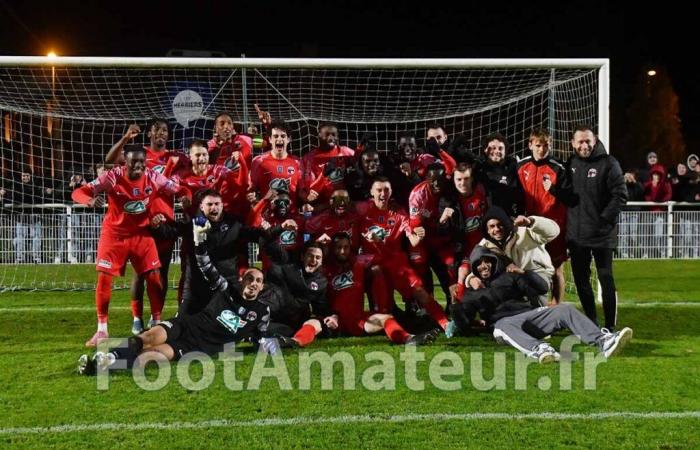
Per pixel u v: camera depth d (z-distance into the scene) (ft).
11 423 13.46
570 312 18.34
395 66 25.67
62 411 14.12
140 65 25.30
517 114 35.65
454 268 22.47
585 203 20.61
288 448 12.23
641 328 22.53
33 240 39.55
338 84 39.29
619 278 35.50
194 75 37.01
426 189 22.26
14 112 37.60
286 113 40.04
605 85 25.58
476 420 13.52
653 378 16.34
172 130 37.19
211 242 19.63
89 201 20.40
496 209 19.75
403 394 15.12
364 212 22.08
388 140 38.40
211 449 12.21
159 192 21.33
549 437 12.68
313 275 20.47
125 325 23.56
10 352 19.34
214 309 18.29
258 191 23.56
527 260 20.08
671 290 31.32
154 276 21.33
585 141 20.53
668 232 44.34
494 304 19.13
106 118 38.50
